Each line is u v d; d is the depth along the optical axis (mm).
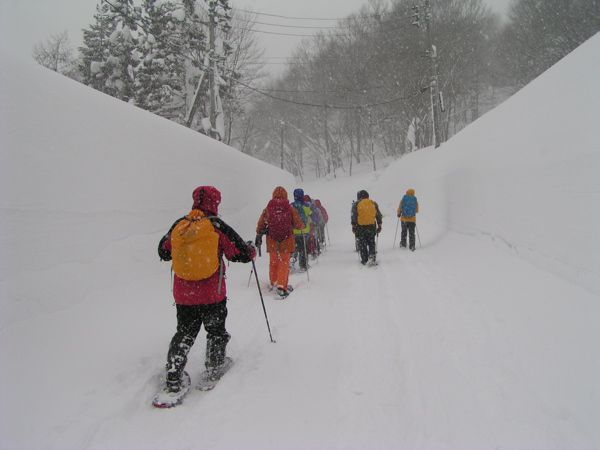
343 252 10391
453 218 10539
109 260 4934
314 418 2557
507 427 2336
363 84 45219
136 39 27781
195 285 2969
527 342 3361
